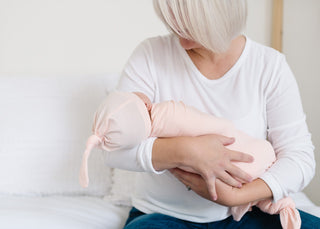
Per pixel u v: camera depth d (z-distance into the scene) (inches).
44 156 57.0
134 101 34.3
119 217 49.9
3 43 71.6
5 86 61.9
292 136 39.6
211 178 33.9
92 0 69.1
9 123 58.5
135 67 42.3
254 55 40.7
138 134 33.7
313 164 39.1
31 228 42.2
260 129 40.6
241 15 34.7
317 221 38.8
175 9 32.7
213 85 40.2
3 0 70.0
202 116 36.1
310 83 62.1
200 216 39.9
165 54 42.0
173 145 34.4
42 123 58.4
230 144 36.3
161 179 40.9
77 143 57.7
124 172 55.4
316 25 59.9
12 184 55.9
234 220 40.7
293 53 63.9
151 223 38.7
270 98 40.3
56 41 70.8
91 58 70.9
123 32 69.6
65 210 48.5
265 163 36.9
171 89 41.5
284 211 37.4
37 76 63.8
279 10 63.5
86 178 31.1
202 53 39.7
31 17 70.4
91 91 60.7
